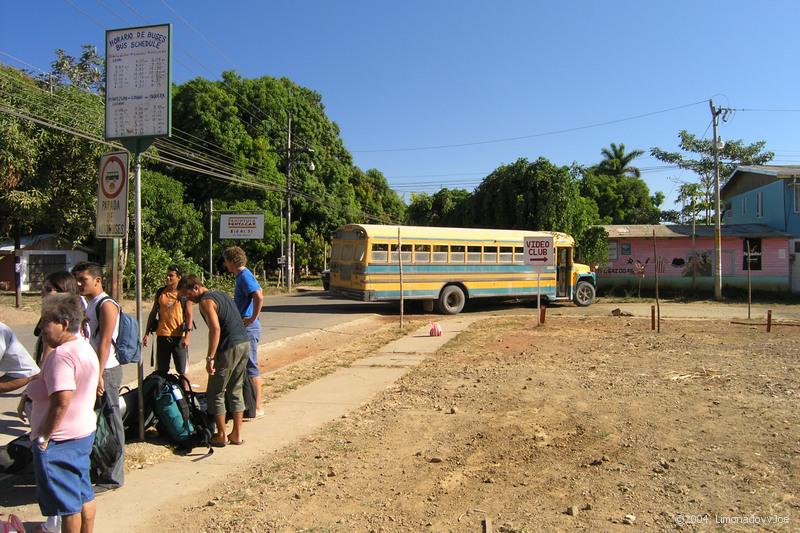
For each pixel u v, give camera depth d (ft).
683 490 14.47
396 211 224.12
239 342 18.69
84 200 77.00
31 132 69.41
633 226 101.71
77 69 99.91
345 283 63.10
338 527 13.00
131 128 18.76
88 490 11.80
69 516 11.36
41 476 11.09
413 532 12.70
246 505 14.25
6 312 56.90
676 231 96.02
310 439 19.58
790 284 90.89
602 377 28.04
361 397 25.55
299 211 137.69
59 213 76.95
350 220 156.76
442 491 14.94
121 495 14.93
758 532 12.24
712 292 91.56
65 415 11.29
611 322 54.08
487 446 18.39
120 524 13.26
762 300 86.33
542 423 20.57
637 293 92.94
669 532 12.32
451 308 64.64
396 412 22.80
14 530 11.20
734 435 18.54
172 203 99.19
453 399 24.59
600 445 18.06
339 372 31.37
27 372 14.87
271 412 23.07
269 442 19.29
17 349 14.79
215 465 17.15
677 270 92.89
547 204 95.66
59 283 15.03
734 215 110.93
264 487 15.40
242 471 16.69
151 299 78.59
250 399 21.89
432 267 63.31
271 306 74.08
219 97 120.78
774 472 15.42
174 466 17.06
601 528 12.57
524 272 69.05
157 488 15.39
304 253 142.20
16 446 15.56
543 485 15.11
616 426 19.89
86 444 11.62
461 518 13.32
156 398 18.47
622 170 172.76
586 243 93.81
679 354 34.58
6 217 76.59
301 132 141.38
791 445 17.43
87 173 74.54
